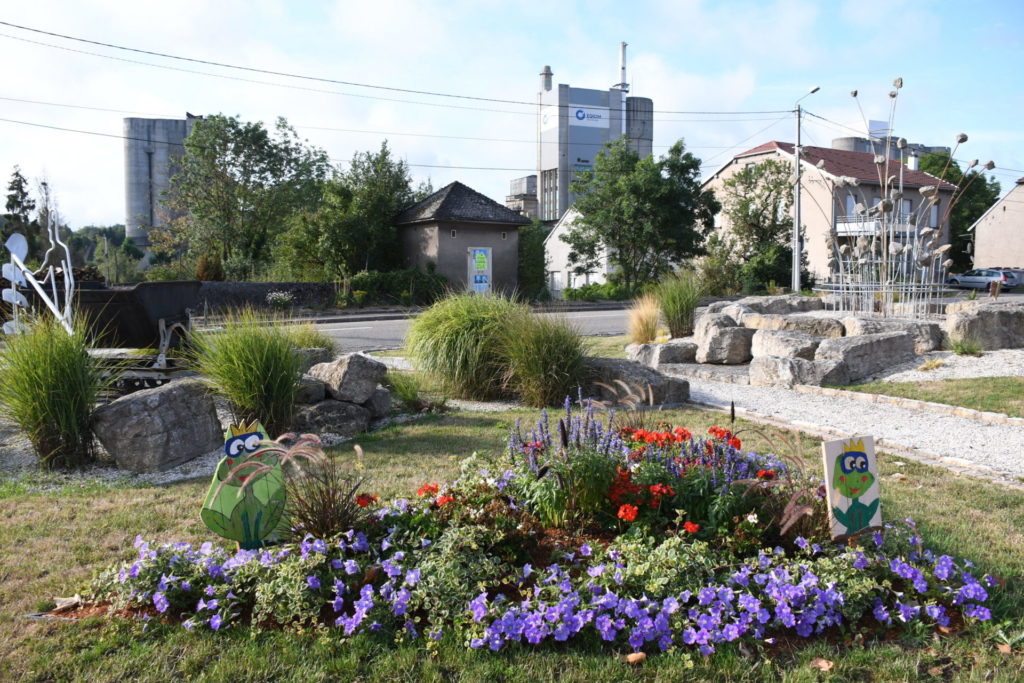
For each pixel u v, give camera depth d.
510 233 30.53
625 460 4.23
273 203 31.70
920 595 3.33
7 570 3.78
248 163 31.53
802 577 3.27
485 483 4.19
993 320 10.48
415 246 29.94
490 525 3.71
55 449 5.85
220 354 6.57
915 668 2.87
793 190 34.50
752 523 3.62
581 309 27.83
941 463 5.94
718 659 2.95
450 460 5.89
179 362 7.85
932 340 10.61
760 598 3.19
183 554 3.53
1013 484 5.33
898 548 3.68
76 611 3.37
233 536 3.69
